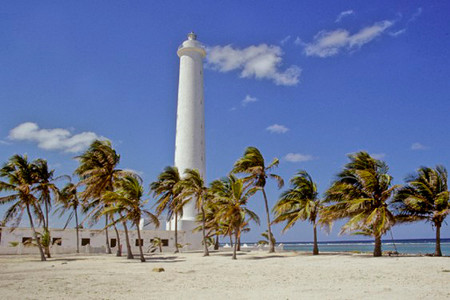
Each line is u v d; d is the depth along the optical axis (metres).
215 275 16.98
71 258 30.64
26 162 29.53
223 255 33.47
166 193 43.88
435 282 13.02
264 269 19.58
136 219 27.25
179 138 55.16
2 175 28.50
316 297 10.51
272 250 34.78
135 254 37.72
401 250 72.00
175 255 34.50
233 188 28.42
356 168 27.27
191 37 60.66
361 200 25.88
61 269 20.48
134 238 46.72
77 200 44.94
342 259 24.38
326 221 28.78
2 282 14.66
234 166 33.91
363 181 26.06
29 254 37.12
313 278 15.13
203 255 33.44
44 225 31.91
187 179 35.31
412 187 27.36
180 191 41.94
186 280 15.14
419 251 66.06
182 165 53.72
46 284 14.02
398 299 9.95
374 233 25.81
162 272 18.64
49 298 10.78
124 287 13.15
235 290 12.19
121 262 25.67
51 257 32.53
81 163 33.16
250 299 10.41
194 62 57.81
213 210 44.66
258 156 33.38
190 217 51.16
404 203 26.98
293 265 21.47
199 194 34.78
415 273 15.66
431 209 26.78
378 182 26.58
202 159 54.94
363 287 12.24
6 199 28.06
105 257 32.00
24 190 28.44
